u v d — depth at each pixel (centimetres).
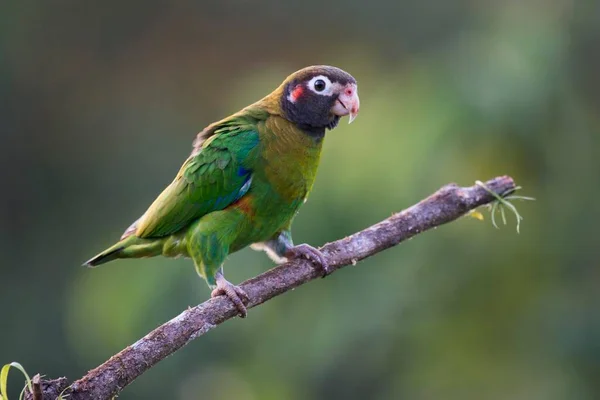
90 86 2220
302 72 930
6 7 2106
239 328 1505
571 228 1381
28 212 2089
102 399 695
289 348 1455
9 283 2000
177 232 930
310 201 1334
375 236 875
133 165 2128
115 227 2052
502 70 1358
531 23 1416
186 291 1470
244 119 933
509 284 1413
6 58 2108
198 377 1633
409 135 1331
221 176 906
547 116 1354
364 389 1448
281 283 836
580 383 1413
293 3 2220
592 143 1381
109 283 1519
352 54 2011
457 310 1416
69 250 2055
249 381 1508
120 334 1495
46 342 1919
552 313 1419
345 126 1363
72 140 2170
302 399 1462
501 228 1385
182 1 2280
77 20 2209
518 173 1361
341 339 1415
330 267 857
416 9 1927
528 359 1434
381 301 1402
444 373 1441
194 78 2280
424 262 1395
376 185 1317
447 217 890
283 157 916
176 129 2214
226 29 2280
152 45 2280
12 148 2112
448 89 1356
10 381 1866
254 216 919
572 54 1393
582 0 1413
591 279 1416
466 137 1328
